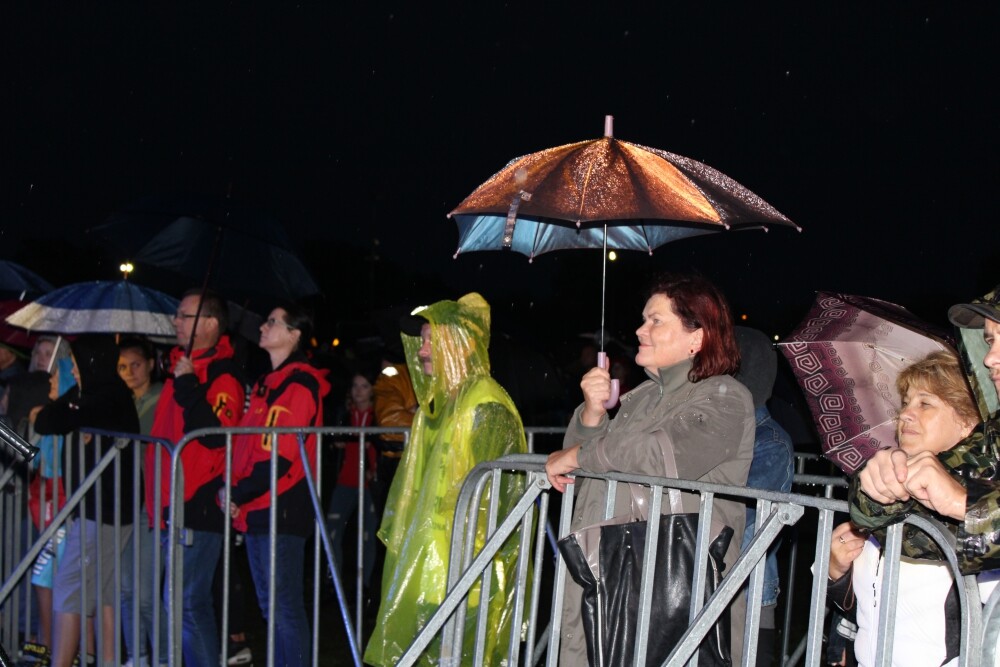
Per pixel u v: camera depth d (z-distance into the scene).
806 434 5.03
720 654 2.69
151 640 5.00
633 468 2.92
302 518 4.83
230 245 6.12
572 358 12.25
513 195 3.34
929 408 2.73
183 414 5.07
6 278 8.84
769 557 3.62
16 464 6.08
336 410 8.95
